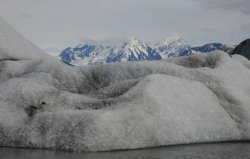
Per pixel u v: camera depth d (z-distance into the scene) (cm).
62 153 4266
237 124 5447
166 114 5025
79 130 4566
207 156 4138
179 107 5194
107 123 4606
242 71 6381
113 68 6366
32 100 5272
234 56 7156
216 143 5016
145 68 6188
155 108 5003
